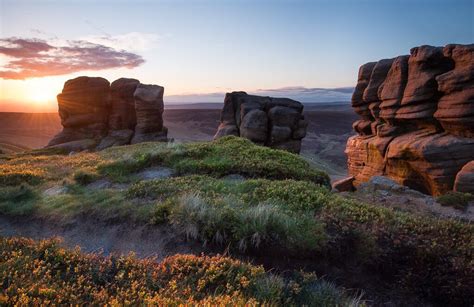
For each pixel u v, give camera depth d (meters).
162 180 16.05
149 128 77.00
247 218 9.66
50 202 15.28
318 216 10.63
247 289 5.95
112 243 10.91
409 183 46.84
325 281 7.69
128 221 11.83
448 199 21.64
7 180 20.53
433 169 41.88
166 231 10.50
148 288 5.70
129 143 76.94
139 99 75.62
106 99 80.88
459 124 41.19
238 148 24.38
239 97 71.38
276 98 71.94
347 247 8.85
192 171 20.05
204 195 12.98
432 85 46.56
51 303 4.77
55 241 7.82
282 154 23.47
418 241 8.95
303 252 8.72
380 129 55.56
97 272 6.37
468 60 41.22
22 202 16.06
